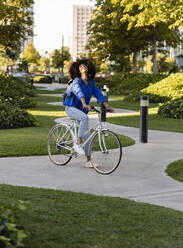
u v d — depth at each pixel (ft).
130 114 56.24
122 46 139.95
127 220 13.73
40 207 14.88
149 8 79.00
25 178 20.49
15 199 15.78
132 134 36.99
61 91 121.49
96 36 145.07
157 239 12.13
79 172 22.20
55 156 24.29
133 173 22.06
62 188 18.66
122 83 116.06
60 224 13.14
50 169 22.76
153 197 17.35
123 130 39.73
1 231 10.02
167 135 36.58
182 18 74.90
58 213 14.25
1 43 129.80
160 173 22.08
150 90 81.05
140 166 23.79
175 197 17.38
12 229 9.53
